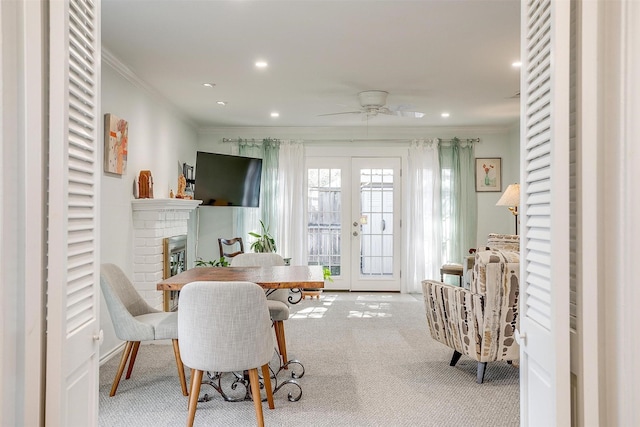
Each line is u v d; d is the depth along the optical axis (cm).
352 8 301
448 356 393
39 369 123
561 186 118
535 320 137
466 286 617
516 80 465
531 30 139
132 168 454
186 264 575
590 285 118
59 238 123
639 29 111
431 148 721
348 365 370
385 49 377
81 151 141
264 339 243
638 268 111
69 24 129
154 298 458
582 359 120
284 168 721
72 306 135
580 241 121
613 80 116
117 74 417
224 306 234
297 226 722
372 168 732
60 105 123
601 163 119
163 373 352
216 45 368
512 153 708
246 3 295
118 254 421
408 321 526
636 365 111
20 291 120
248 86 488
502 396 306
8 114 115
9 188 116
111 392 306
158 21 322
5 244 114
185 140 647
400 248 732
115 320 300
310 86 486
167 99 543
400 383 329
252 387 246
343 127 721
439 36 349
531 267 140
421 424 265
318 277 309
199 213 706
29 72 120
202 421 269
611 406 117
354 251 736
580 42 121
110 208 404
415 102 559
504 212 720
